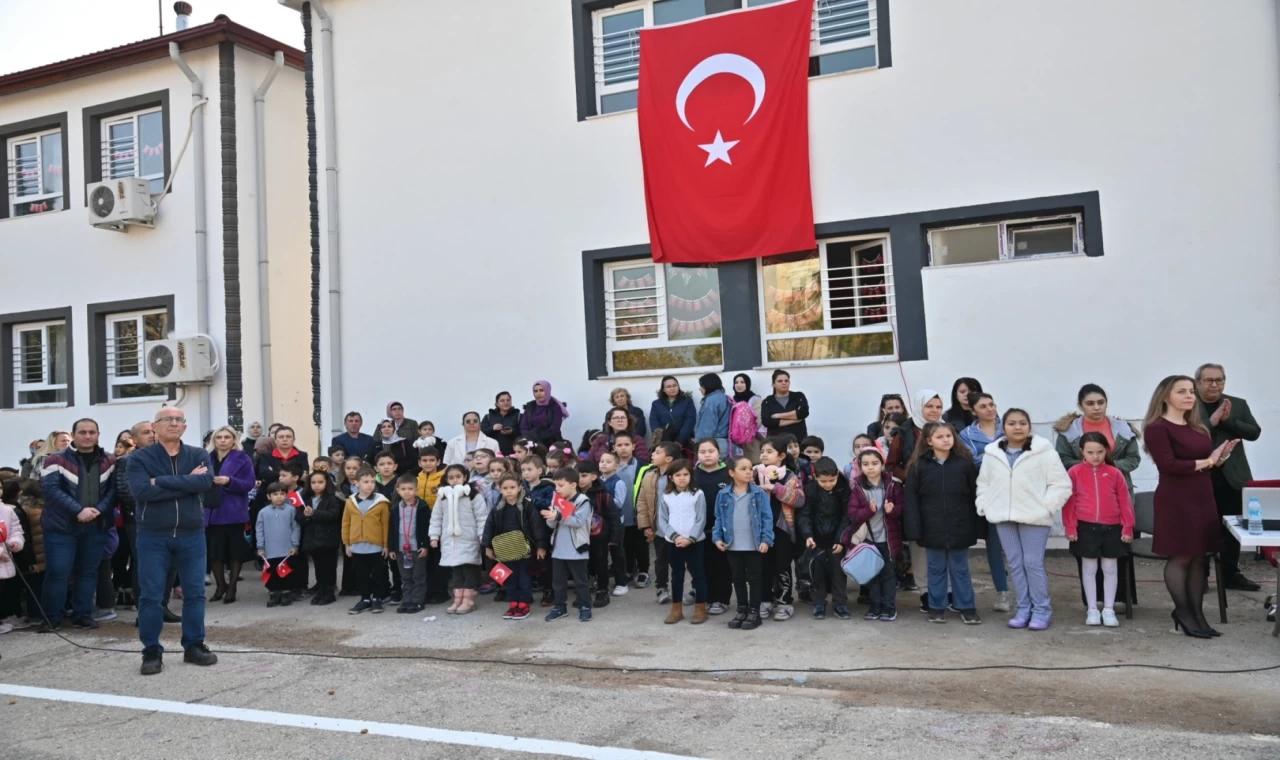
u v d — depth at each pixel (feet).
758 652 19.35
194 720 16.52
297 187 45.83
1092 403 21.61
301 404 45.21
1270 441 26.32
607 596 24.66
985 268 28.99
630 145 33.14
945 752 13.50
